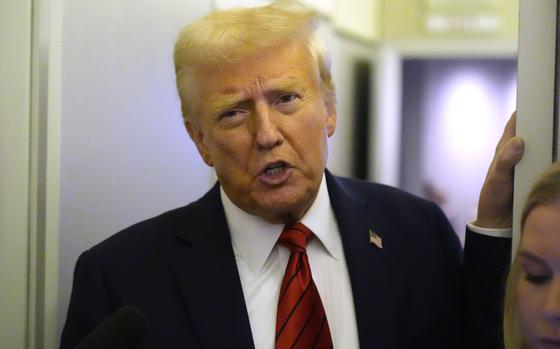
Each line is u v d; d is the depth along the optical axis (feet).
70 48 4.83
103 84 5.20
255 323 4.04
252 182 3.85
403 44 17.24
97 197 5.16
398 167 17.43
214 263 4.14
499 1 16.72
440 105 17.22
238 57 3.69
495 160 3.76
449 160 17.26
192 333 3.97
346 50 14.80
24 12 4.44
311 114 3.84
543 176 2.95
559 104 3.42
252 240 4.17
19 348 4.53
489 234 4.03
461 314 4.41
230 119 3.81
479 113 17.06
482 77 16.96
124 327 3.10
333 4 13.32
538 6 3.41
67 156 4.83
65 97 4.80
